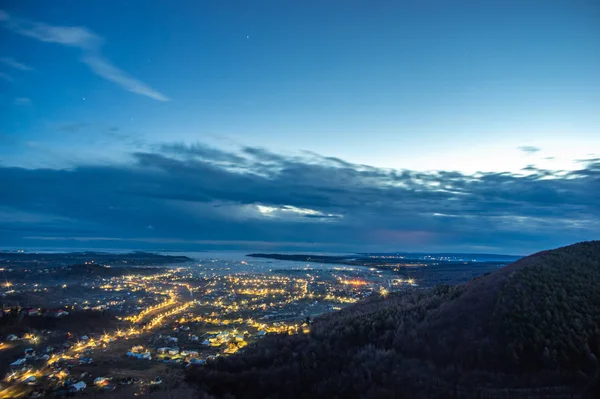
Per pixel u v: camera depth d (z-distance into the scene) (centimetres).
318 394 3173
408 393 2805
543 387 2508
